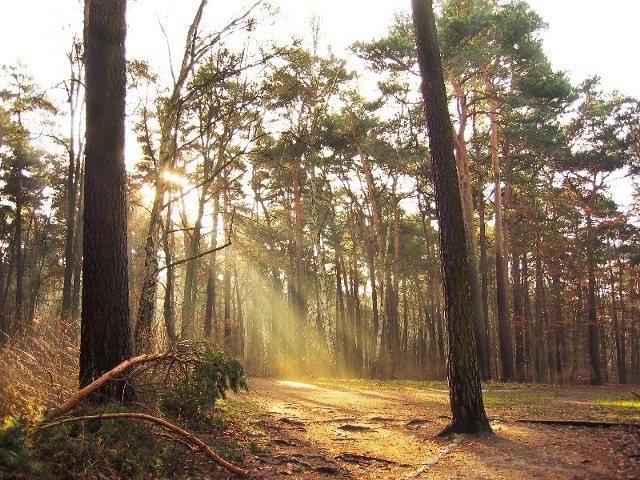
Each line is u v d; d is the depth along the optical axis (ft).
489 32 82.17
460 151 90.58
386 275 117.91
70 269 76.59
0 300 128.26
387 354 127.95
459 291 32.86
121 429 20.81
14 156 125.49
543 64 89.25
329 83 95.20
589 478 22.33
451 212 33.47
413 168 124.47
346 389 66.69
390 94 107.76
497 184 101.86
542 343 131.85
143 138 66.39
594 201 123.95
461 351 32.40
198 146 65.46
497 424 35.63
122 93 28.09
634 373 176.76
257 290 141.28
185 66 45.06
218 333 104.78
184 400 27.30
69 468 16.93
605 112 118.93
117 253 26.73
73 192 79.51
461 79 90.99
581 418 37.76
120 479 18.03
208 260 116.06
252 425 32.04
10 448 15.16
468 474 23.25
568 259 128.47
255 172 118.62
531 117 96.27
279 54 48.24
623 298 137.69
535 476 22.77
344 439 31.30
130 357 26.68
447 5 85.40
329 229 157.07
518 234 134.00
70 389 24.50
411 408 45.96
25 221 151.84
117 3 28.30
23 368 23.39
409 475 23.30
